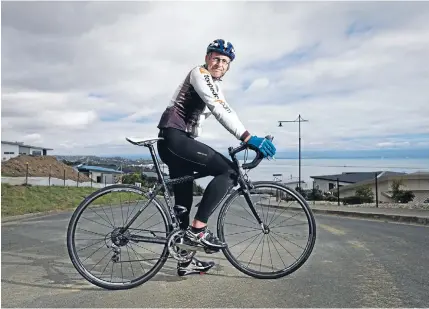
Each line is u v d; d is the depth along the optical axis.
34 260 4.14
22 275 3.47
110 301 2.73
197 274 3.41
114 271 3.31
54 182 35.38
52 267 3.79
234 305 2.62
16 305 2.66
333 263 3.89
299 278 3.29
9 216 11.11
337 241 5.52
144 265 3.31
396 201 21.19
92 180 44.00
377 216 10.59
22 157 41.38
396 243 5.28
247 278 3.29
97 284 3.04
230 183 3.24
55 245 5.24
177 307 2.60
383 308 2.56
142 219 3.22
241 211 3.38
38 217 11.48
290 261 3.73
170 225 3.21
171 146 3.15
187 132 3.21
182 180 3.29
